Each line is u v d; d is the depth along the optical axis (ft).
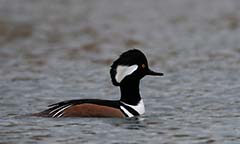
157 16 126.52
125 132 44.32
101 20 122.31
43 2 145.38
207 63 76.02
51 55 85.25
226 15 125.18
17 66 76.74
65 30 110.52
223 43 92.84
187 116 49.78
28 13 130.31
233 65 74.13
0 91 61.21
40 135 43.39
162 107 53.52
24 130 44.62
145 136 43.32
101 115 47.67
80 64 77.77
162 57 82.12
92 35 105.09
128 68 48.93
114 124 46.37
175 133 44.27
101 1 148.66
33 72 72.28
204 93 59.31
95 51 88.84
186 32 106.32
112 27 114.01
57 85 64.54
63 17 125.90
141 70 48.98
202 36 100.94
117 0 149.59
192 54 83.66
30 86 63.82
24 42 97.71
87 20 122.62
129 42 97.14
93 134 43.65
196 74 69.26
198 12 130.31
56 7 139.13
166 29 110.22
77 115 47.67
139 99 49.39
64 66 76.33
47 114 48.26
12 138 42.70
